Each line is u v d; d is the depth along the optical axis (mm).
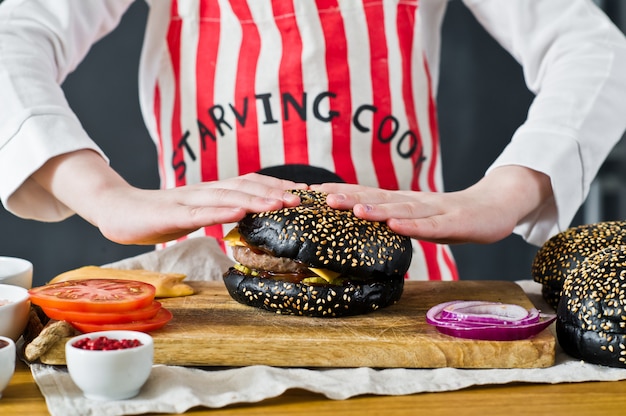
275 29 980
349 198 792
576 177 887
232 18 987
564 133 891
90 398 652
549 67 978
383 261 765
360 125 991
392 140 999
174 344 711
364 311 768
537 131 897
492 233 816
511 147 891
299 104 983
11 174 853
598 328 703
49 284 785
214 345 711
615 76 934
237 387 674
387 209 785
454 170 1515
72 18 960
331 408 651
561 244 828
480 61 1470
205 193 792
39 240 1438
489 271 1516
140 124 1461
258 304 778
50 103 876
